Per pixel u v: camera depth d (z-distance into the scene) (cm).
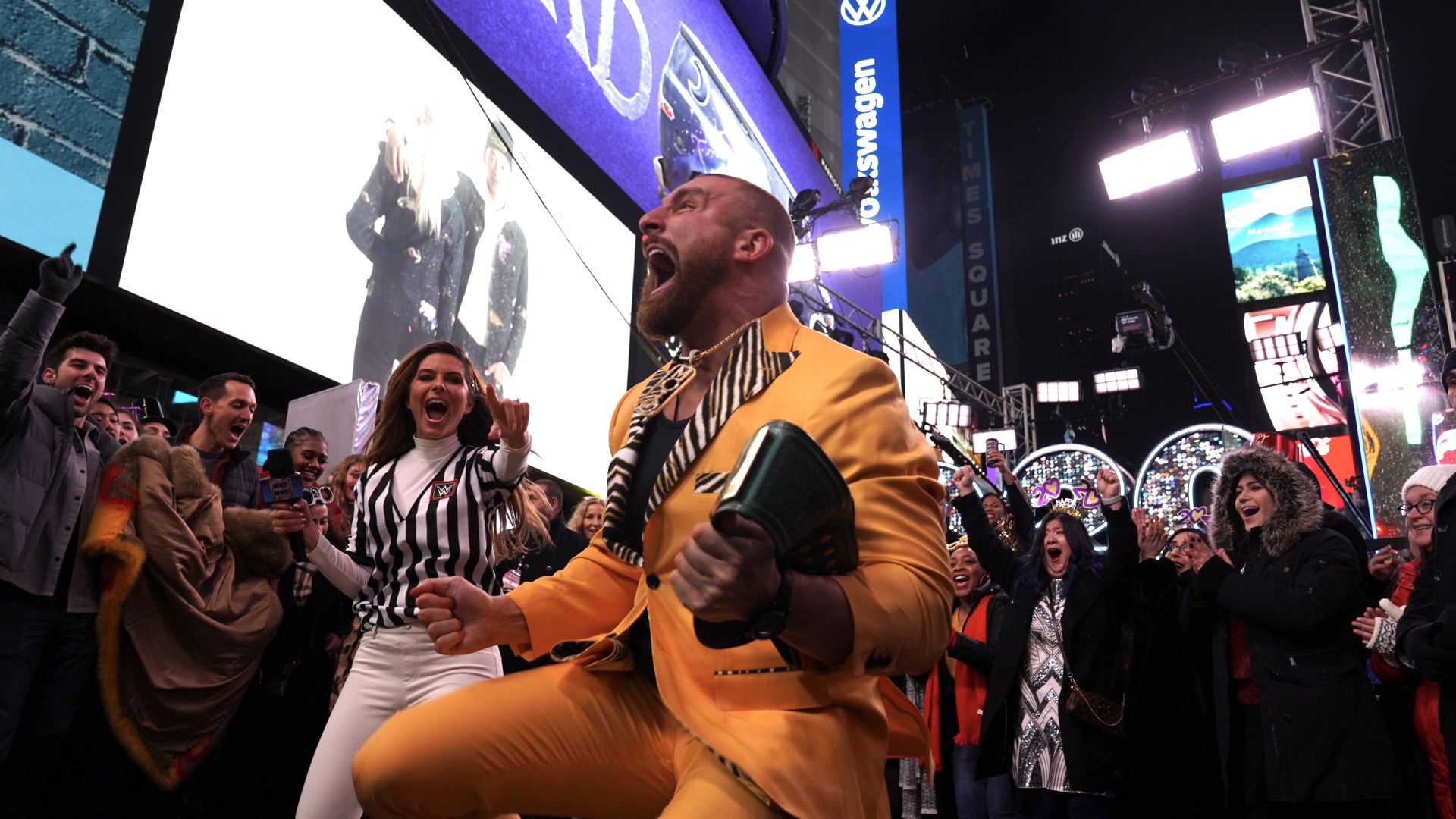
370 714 272
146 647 345
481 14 925
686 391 167
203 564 359
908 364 1736
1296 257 1911
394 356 749
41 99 535
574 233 995
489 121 888
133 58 584
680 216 173
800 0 2122
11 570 319
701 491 135
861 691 143
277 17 681
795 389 146
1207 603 392
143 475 360
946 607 137
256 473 454
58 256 340
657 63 1285
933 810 525
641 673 160
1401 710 397
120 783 345
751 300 169
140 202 575
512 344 875
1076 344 4031
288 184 675
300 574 402
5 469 326
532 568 450
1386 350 1152
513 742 148
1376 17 1280
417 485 304
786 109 1762
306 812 262
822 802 128
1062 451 1398
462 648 156
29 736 324
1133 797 412
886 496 136
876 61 2072
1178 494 1294
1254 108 1234
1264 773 361
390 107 774
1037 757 425
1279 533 375
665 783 158
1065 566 448
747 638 117
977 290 2875
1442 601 328
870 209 1952
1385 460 1118
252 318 637
